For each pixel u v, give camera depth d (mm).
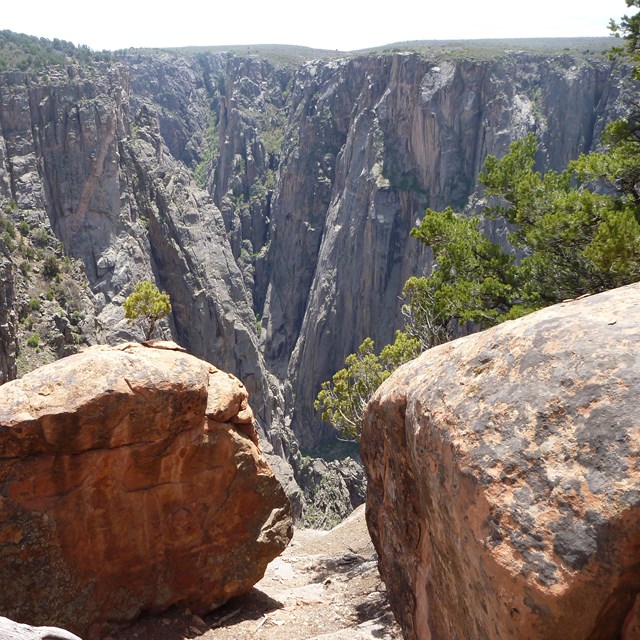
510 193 26094
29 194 112000
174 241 123062
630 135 22844
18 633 4723
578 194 21984
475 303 24344
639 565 3838
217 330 121062
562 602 3908
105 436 11695
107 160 119750
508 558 4129
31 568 11438
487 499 4367
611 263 17422
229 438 13180
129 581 12539
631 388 4180
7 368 72125
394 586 7020
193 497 12953
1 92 112375
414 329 28500
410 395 5945
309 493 103625
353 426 27703
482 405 4828
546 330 4914
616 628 3924
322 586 16688
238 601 14234
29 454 11344
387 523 7152
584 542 3922
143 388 11852
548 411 4410
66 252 114375
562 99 131875
